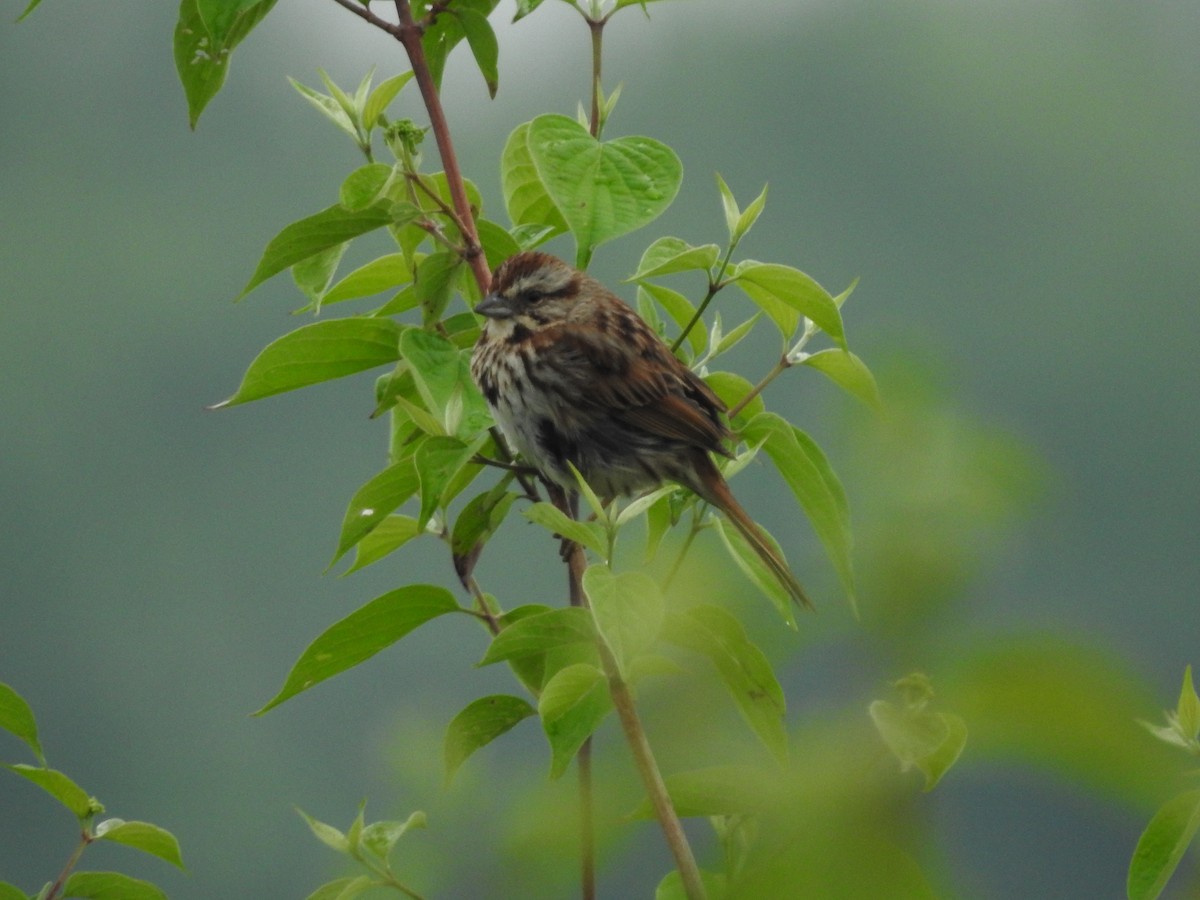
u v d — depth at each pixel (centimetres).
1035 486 221
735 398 497
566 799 332
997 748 210
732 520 476
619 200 377
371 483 420
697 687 338
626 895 335
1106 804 207
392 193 423
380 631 431
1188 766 310
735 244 417
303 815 368
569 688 355
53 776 416
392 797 384
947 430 222
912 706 220
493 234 462
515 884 328
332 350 432
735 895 232
